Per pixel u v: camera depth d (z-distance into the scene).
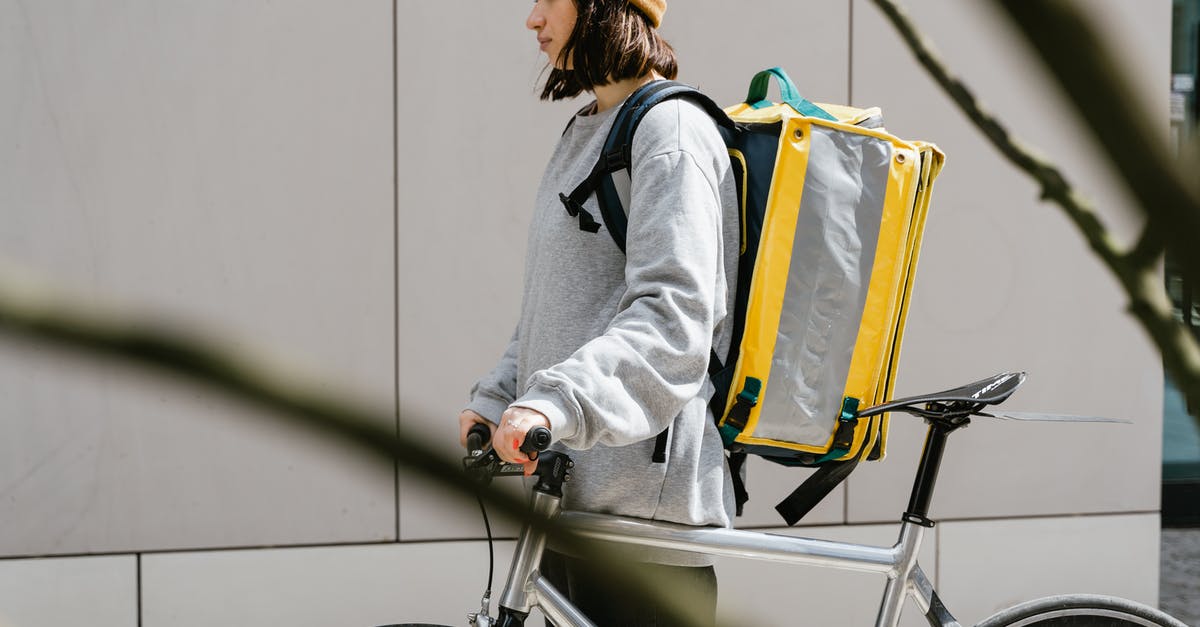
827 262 1.77
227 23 3.08
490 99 3.20
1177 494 4.32
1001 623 2.02
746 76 3.34
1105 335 3.55
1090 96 0.15
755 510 3.36
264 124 3.10
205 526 3.09
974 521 3.50
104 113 3.03
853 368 1.79
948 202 3.46
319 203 3.13
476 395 1.97
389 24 3.15
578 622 1.69
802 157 1.77
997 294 3.50
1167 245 0.15
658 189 1.63
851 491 3.42
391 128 3.16
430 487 0.17
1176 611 3.62
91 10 3.02
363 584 3.15
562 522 0.27
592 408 1.48
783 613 3.33
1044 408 3.54
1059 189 0.23
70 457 3.02
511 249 3.23
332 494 3.13
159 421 3.05
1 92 2.99
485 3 3.19
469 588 3.19
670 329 1.56
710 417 1.78
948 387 3.48
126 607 3.05
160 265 3.07
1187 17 3.83
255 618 3.11
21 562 3.01
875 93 3.41
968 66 3.26
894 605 1.86
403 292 3.18
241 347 0.14
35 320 0.12
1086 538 3.56
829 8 3.37
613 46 1.76
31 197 3.01
